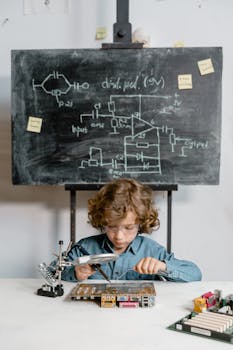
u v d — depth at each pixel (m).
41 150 1.93
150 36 2.09
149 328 1.05
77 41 2.11
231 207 2.15
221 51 1.87
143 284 1.33
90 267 1.39
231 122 2.11
